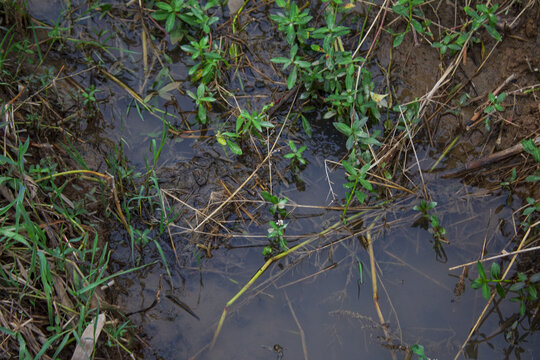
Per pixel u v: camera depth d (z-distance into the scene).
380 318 1.65
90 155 1.76
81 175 1.72
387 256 1.71
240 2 1.89
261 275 1.68
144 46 1.86
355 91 1.74
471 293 1.68
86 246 1.64
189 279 1.68
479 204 1.75
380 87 1.83
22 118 1.73
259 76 1.85
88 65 1.84
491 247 1.71
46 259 1.56
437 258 1.71
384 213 1.74
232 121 1.81
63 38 1.84
